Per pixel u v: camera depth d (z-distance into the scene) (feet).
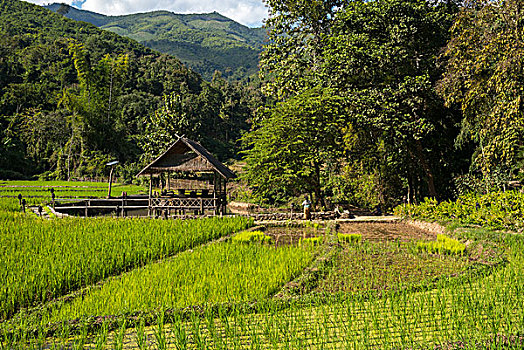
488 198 56.29
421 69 74.08
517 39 49.78
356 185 102.32
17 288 26.71
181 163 72.84
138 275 30.94
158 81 310.04
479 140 72.64
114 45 364.38
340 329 19.49
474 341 17.20
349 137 90.84
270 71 96.02
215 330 19.45
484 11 55.52
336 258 37.47
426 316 20.81
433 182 81.92
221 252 39.50
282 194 117.50
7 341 18.04
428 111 77.97
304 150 76.89
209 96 317.01
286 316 21.67
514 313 20.43
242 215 71.61
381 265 34.78
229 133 313.94
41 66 273.33
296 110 76.02
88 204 78.02
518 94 50.67
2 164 188.34
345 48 73.00
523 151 64.28
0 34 306.76
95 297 25.44
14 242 41.27
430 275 31.40
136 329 19.71
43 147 206.28
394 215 77.61
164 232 50.08
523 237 41.55
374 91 72.95
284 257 36.83
